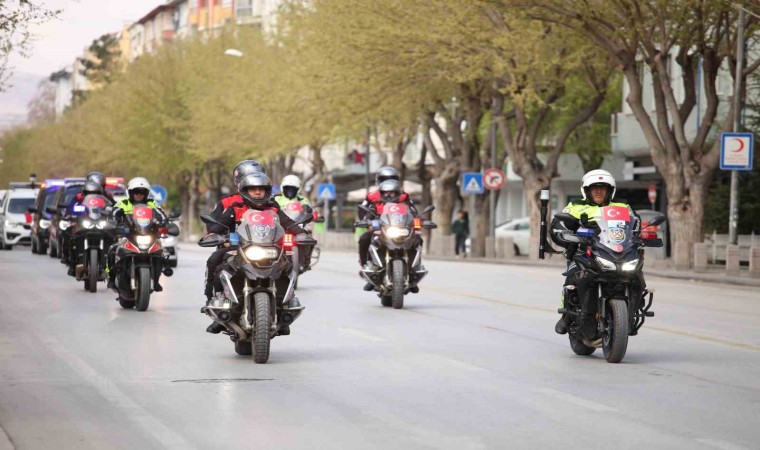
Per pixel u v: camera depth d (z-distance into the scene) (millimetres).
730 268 45406
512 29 53344
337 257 61062
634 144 72062
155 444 11898
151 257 27188
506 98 61719
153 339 21438
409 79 59250
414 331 22953
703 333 23188
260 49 93438
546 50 54250
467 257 67312
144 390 15422
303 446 11781
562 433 12500
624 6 47406
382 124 75000
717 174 64438
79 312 27031
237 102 89938
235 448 11688
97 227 32688
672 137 51656
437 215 77812
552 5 47750
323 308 28156
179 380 16312
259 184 18422
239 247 18125
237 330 18297
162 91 111812
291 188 34375
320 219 34125
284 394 15125
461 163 69312
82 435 12359
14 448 11570
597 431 12625
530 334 22469
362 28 57656
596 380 16469
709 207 61219
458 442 11992
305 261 34594
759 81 59656
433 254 72312
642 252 18609
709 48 50562
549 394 15188
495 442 11992
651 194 70250
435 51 56250
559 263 56875
